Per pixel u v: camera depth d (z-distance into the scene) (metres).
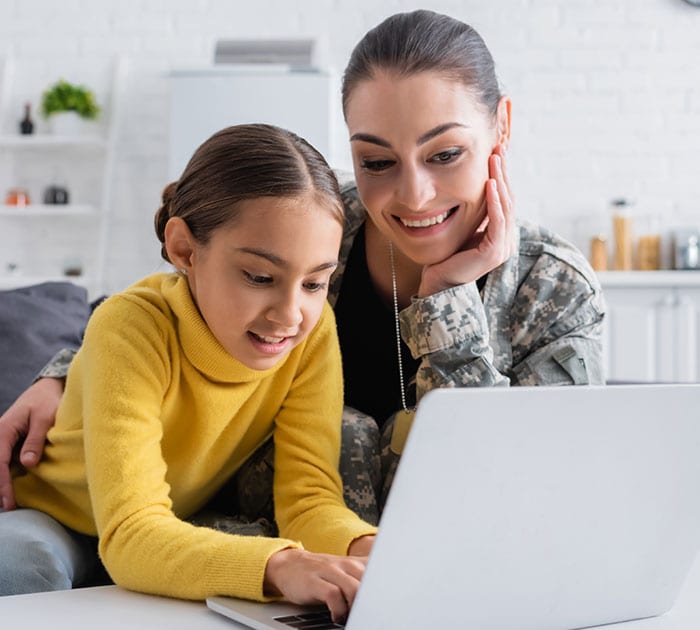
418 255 1.33
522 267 1.45
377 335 1.54
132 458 1.03
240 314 1.04
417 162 1.25
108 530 0.99
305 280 1.04
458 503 0.73
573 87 4.73
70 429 1.28
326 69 4.16
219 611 0.84
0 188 4.90
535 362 1.41
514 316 1.44
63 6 4.91
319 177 1.04
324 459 1.23
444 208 1.29
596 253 4.49
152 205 4.87
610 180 4.71
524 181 4.73
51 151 4.91
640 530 0.84
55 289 1.98
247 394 1.21
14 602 0.87
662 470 0.83
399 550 0.72
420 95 1.21
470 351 1.33
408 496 0.70
